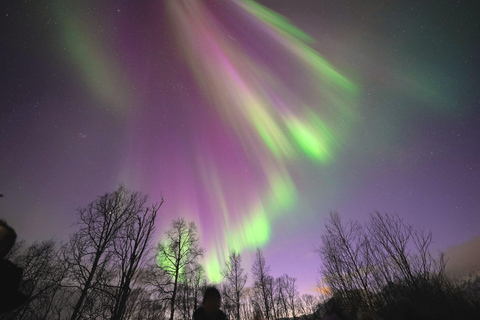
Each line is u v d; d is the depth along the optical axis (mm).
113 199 15875
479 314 7215
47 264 14250
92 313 12148
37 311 12492
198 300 19859
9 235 2324
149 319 16125
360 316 5090
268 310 26141
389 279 11742
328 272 14969
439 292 9000
